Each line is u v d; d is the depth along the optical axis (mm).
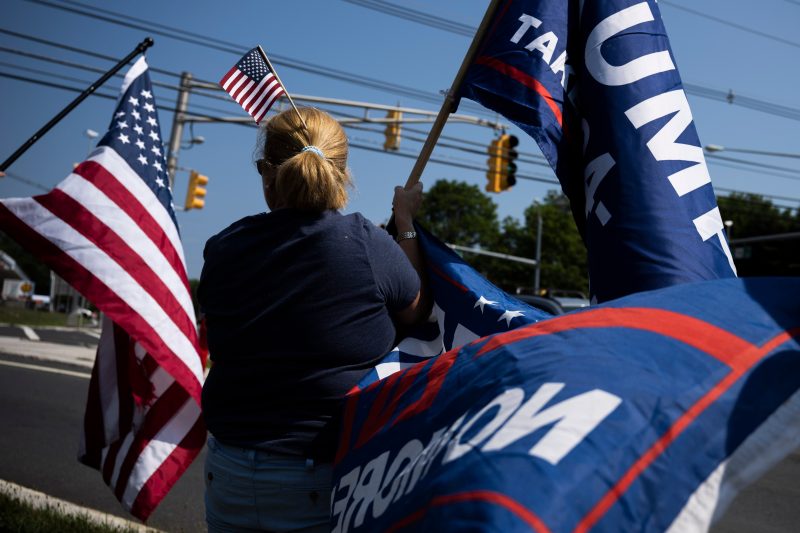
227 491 1766
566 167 2348
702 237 2156
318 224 1777
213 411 1816
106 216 3123
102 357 3346
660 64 2330
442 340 2104
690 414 1092
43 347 17312
